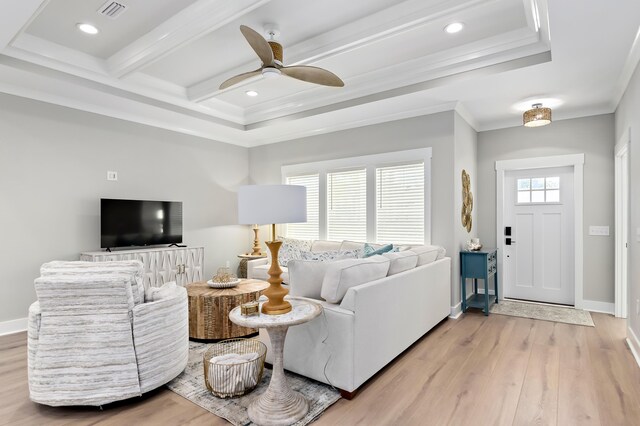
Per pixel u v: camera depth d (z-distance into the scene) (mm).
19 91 3777
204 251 5578
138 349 2283
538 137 4859
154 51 3324
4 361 2994
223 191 6020
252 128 5531
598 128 4473
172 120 5004
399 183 4719
